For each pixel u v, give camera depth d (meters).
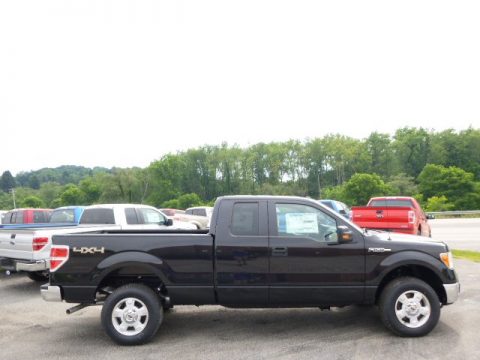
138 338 5.10
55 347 5.12
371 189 62.19
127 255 5.23
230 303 5.31
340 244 5.26
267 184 104.44
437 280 5.41
